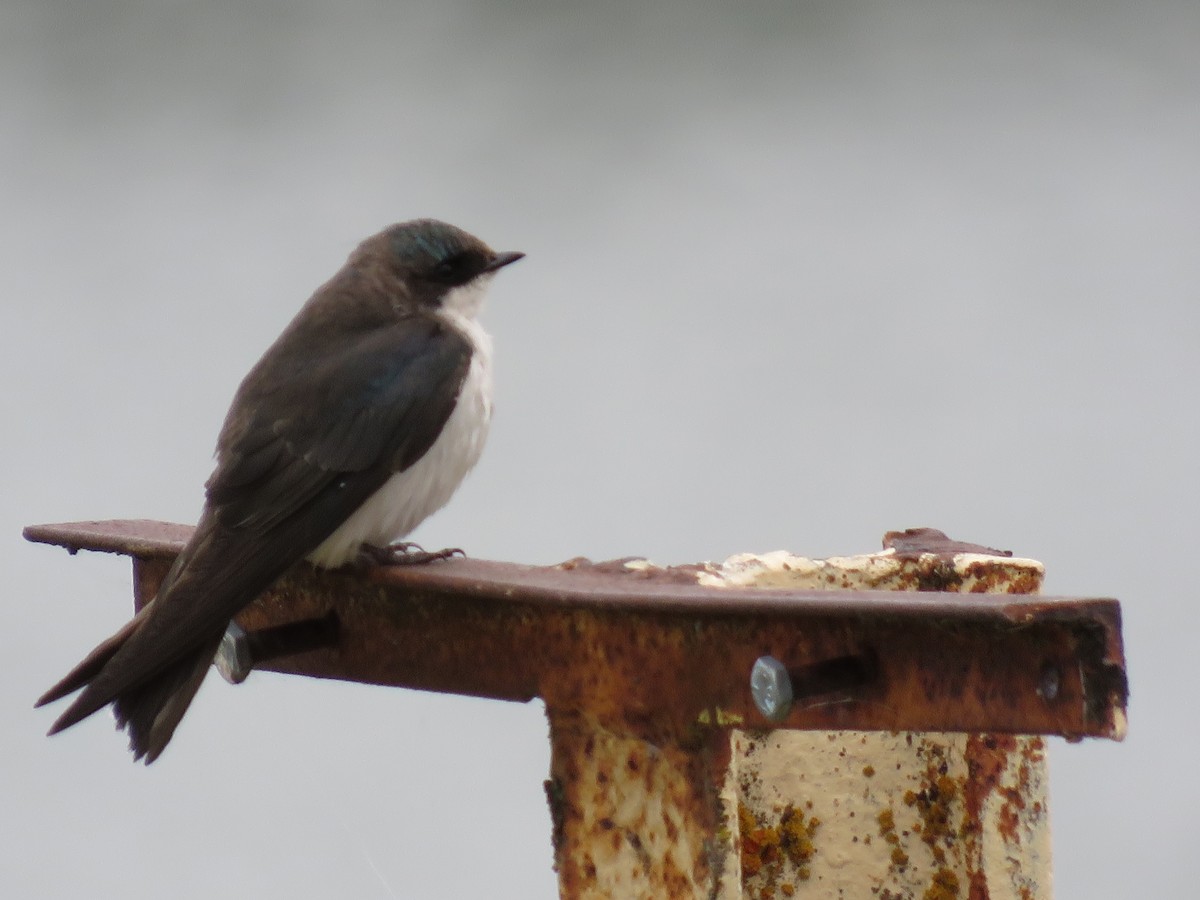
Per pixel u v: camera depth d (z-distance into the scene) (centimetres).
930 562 877
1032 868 850
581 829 754
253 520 983
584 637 743
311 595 907
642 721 723
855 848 866
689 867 713
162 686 884
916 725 649
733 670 690
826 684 654
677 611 671
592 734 749
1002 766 850
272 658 846
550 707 759
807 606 635
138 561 1002
